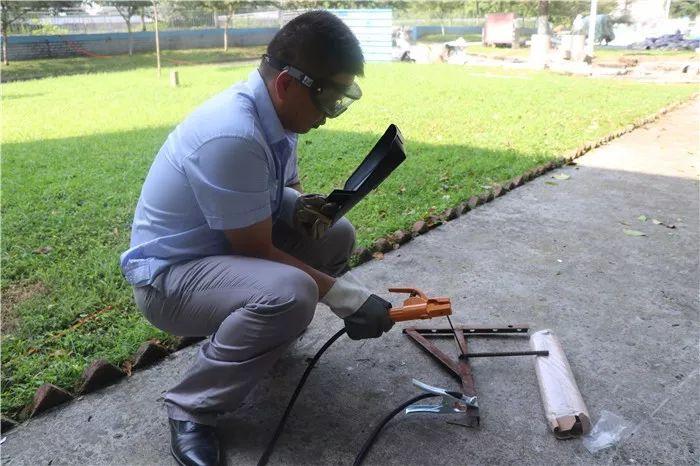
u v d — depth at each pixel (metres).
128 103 9.66
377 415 2.07
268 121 1.73
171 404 1.87
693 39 19.81
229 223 1.71
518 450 1.92
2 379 2.26
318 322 2.66
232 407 1.85
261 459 1.85
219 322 1.81
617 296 2.90
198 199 1.70
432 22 37.88
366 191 1.83
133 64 18.95
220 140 1.64
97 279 3.08
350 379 2.26
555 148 5.70
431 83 11.65
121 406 2.13
